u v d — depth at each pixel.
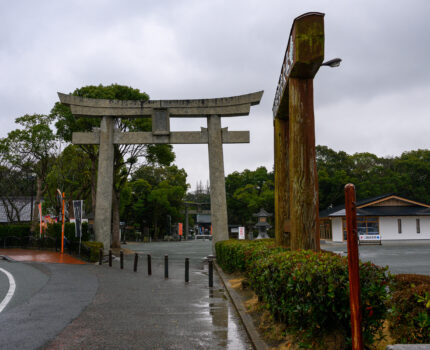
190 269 16.23
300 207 7.72
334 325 4.44
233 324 6.79
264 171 62.72
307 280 4.28
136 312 7.77
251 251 9.52
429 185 52.81
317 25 7.34
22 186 37.84
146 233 60.66
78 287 11.07
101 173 20.84
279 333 5.44
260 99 20.58
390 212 36.97
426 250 25.34
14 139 28.53
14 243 29.20
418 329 3.72
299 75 7.97
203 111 20.86
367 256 20.47
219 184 20.59
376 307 4.11
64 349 5.37
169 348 5.46
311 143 7.91
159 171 63.50
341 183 48.69
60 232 24.39
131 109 21.02
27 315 7.48
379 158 60.34
